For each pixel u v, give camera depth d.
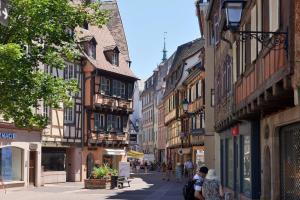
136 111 99.56
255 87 14.08
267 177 16.98
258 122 18.50
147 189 33.41
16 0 15.24
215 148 31.41
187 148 50.84
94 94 44.81
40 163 36.25
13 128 32.62
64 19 16.55
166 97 69.19
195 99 45.94
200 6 34.16
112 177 34.22
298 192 13.37
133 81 51.91
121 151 49.28
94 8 17.52
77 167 42.91
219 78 26.34
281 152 15.16
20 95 15.98
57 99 16.75
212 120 33.53
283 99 12.09
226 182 26.66
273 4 12.04
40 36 16.38
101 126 46.66
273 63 11.48
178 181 43.94
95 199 25.48
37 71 16.81
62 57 18.06
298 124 13.20
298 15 9.73
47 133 38.28
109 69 47.38
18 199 25.34
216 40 28.28
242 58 17.16
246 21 16.33
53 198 25.97
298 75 9.66
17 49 14.27
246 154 19.97
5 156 32.16
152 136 86.94
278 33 10.48
